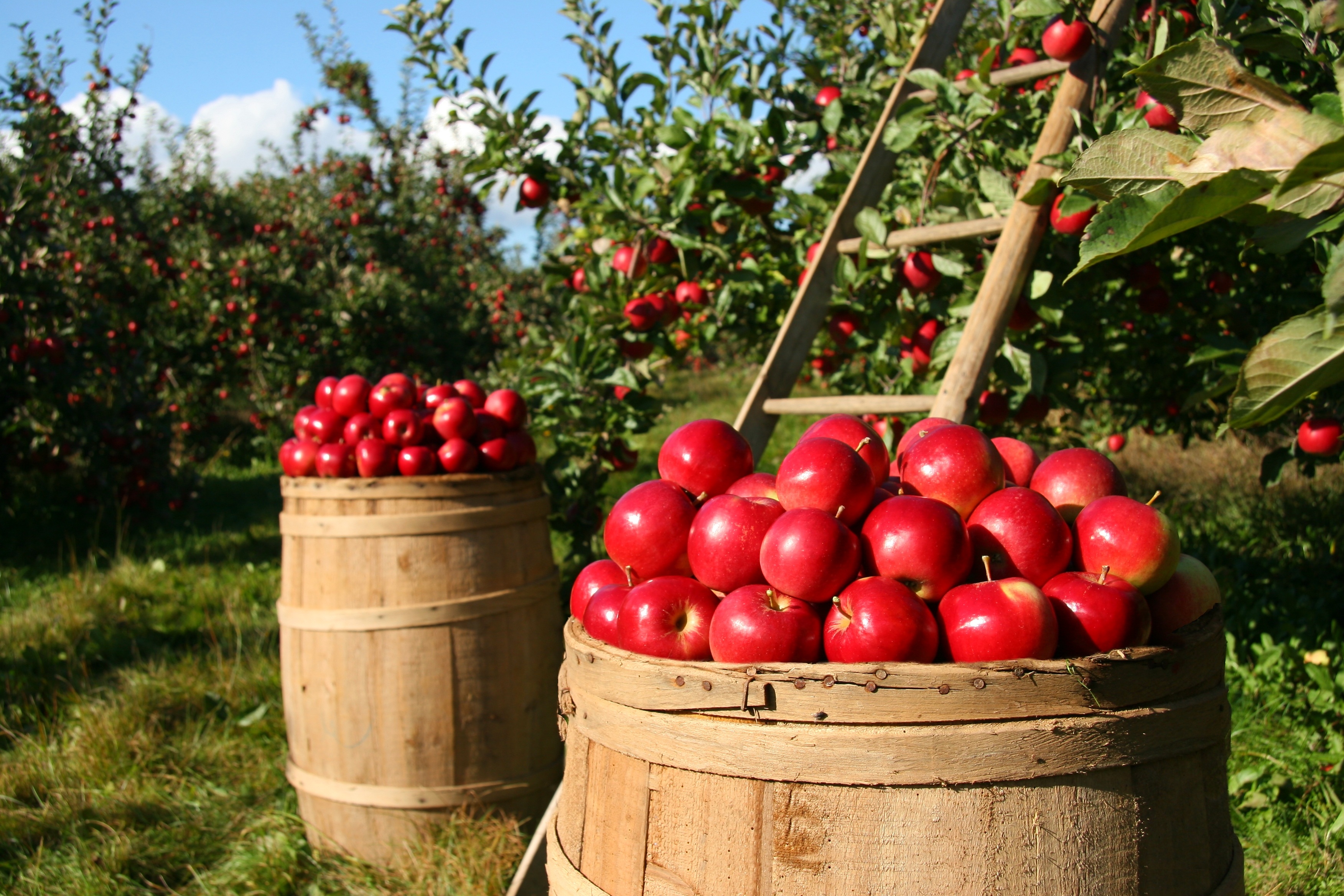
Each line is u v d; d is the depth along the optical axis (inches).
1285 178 35.8
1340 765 104.9
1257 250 126.3
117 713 145.7
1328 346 38.3
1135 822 45.2
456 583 112.7
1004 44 120.0
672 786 48.4
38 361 277.1
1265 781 107.8
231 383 438.6
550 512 156.6
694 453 62.7
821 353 204.4
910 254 121.6
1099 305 141.3
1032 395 125.2
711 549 54.1
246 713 154.3
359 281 467.8
